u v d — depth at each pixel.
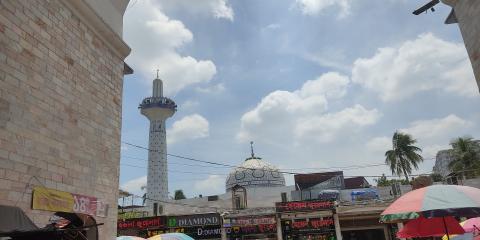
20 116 8.97
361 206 31.70
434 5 14.49
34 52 9.64
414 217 8.13
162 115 89.94
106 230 11.61
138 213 37.97
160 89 93.25
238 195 42.09
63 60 10.66
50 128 9.84
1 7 8.86
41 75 9.77
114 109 12.93
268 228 32.00
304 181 46.59
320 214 32.12
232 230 32.47
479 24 11.92
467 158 49.34
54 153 9.86
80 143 10.92
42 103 9.69
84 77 11.51
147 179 85.56
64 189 10.04
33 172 9.12
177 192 76.94
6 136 8.53
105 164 12.00
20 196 8.67
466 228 11.88
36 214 9.04
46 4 10.29
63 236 8.22
